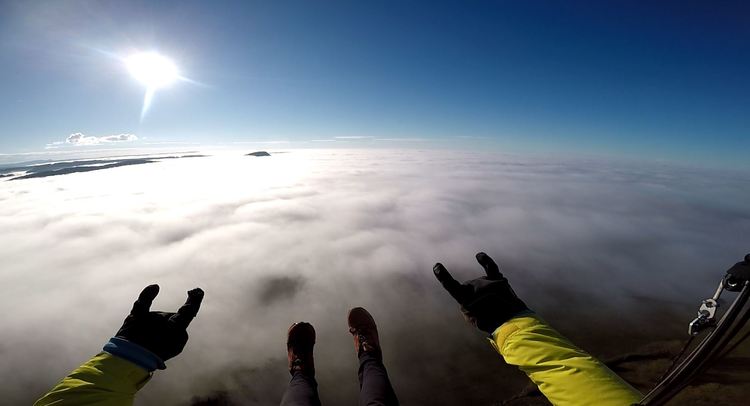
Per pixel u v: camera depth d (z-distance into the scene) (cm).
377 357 315
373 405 232
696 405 752
